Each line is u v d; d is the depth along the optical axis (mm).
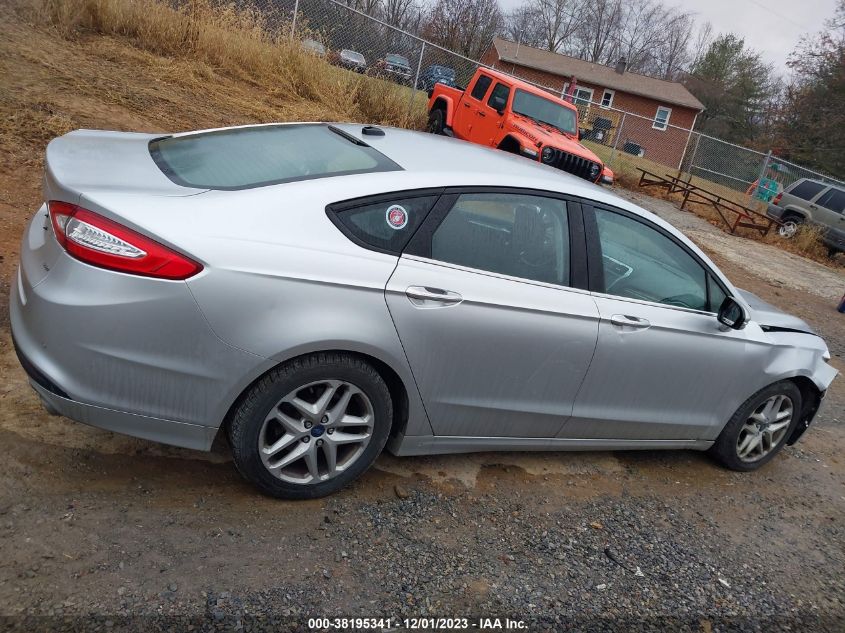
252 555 2744
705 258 4055
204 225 2666
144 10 11344
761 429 4434
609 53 61875
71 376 2596
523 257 3371
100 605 2334
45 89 8141
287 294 2738
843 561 3730
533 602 2855
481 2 41625
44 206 2992
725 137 54531
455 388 3266
